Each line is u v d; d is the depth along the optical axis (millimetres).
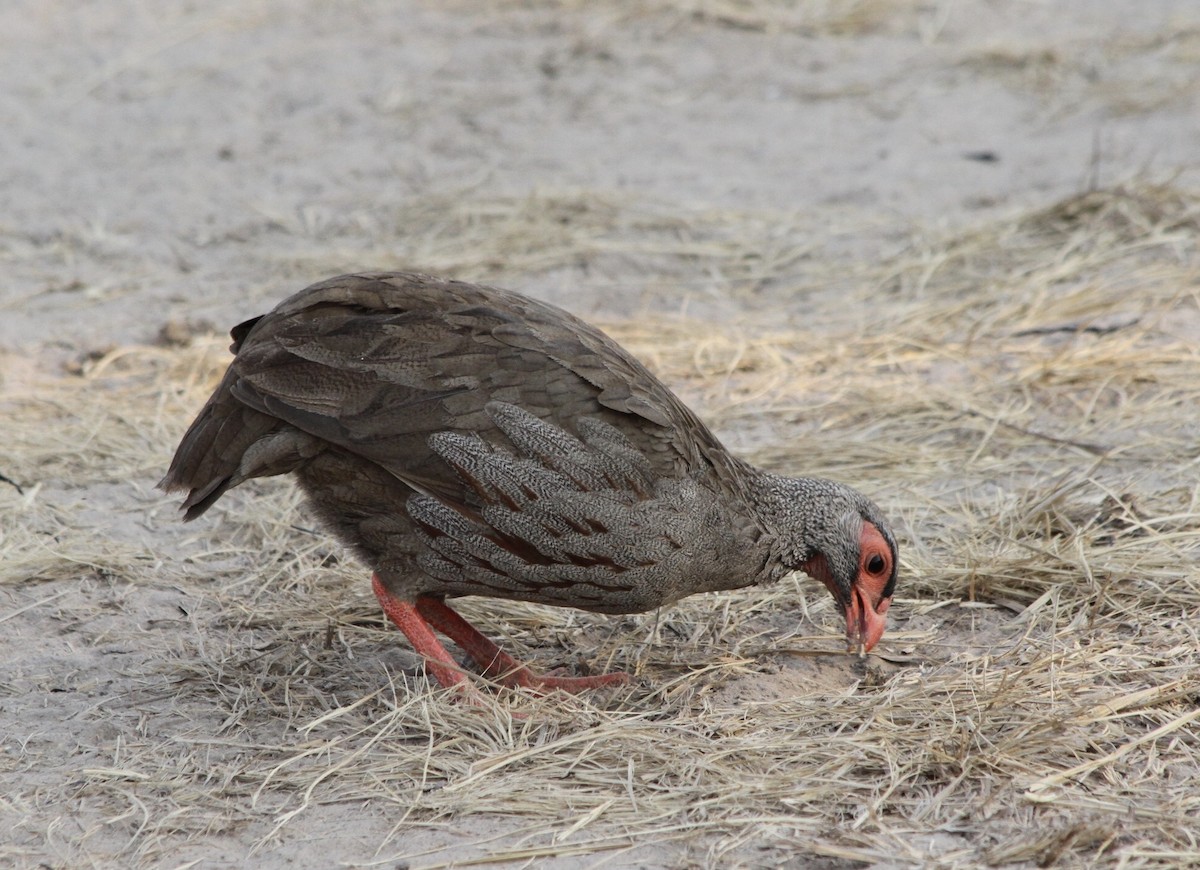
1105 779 8062
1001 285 15695
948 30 24406
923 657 9703
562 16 25031
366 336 8742
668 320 15516
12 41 24219
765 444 12719
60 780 8258
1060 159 19250
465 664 9789
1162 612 9898
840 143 20297
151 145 20594
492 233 17625
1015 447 12477
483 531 8742
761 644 9992
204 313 15812
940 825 7695
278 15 25312
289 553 11195
